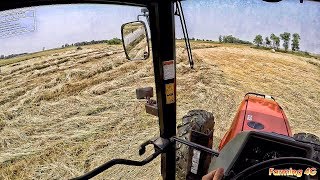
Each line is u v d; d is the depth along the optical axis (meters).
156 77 2.55
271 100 4.92
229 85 9.88
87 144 6.54
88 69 11.47
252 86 9.84
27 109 8.26
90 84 10.06
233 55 13.65
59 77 10.67
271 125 4.10
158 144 2.54
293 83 10.14
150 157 2.41
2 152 6.26
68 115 7.92
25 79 10.57
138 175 5.47
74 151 6.29
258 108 4.54
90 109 8.23
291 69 11.73
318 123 7.38
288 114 7.78
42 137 6.86
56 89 9.60
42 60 12.68
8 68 11.83
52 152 6.26
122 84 10.05
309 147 1.76
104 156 6.09
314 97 9.03
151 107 2.71
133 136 6.84
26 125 7.41
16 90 9.59
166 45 2.42
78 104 8.55
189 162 3.28
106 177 5.43
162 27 2.35
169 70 2.49
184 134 3.60
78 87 9.80
